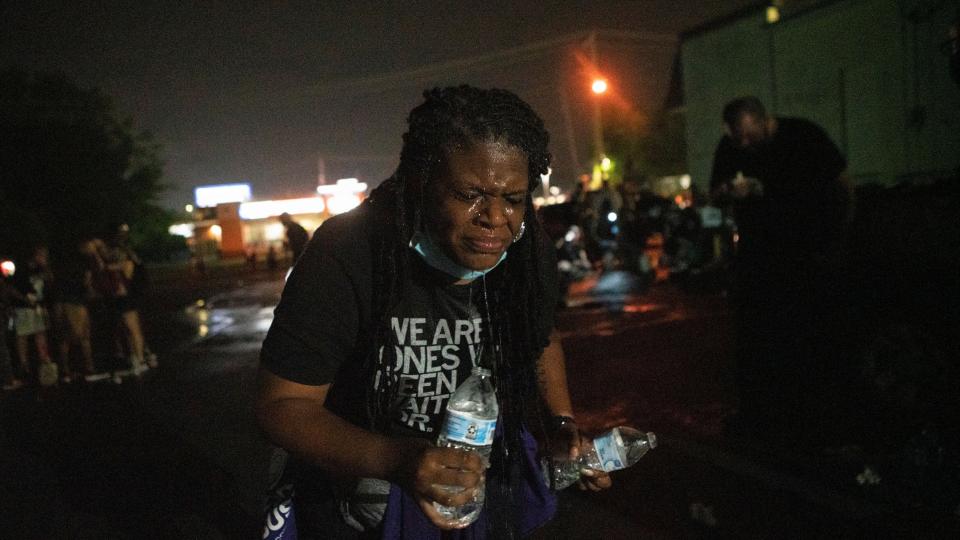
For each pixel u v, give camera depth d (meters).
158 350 11.17
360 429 1.65
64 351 9.24
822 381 4.70
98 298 9.27
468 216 1.61
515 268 1.84
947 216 4.09
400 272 1.71
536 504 2.05
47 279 9.66
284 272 30.83
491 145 1.57
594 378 6.96
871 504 3.80
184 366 9.61
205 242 59.09
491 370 1.90
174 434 6.27
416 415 1.89
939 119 6.75
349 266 1.71
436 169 1.61
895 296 4.32
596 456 2.03
